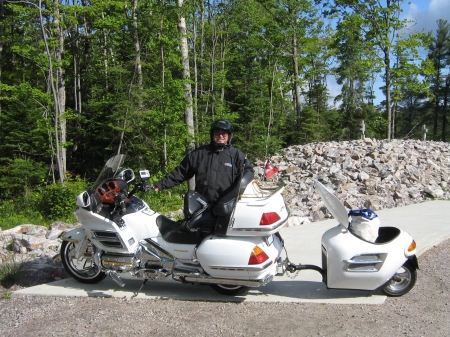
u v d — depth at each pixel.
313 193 12.51
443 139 63.25
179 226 5.36
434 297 5.42
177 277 5.29
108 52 27.03
